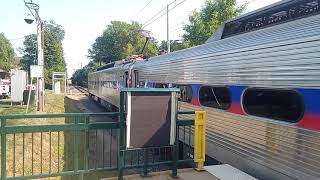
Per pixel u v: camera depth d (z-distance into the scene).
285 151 5.30
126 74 16.19
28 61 74.62
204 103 8.01
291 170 5.17
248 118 6.28
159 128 5.74
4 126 5.30
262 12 7.01
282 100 5.36
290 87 5.13
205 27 30.30
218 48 7.50
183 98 9.19
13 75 22.64
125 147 5.69
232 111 6.80
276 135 5.51
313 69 4.70
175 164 6.03
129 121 5.54
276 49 5.48
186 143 8.81
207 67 7.78
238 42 6.89
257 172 6.05
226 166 6.55
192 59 8.59
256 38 6.35
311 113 4.73
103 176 8.93
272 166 5.62
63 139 13.31
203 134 6.23
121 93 5.65
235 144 6.73
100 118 20.05
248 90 6.26
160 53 15.30
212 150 7.70
